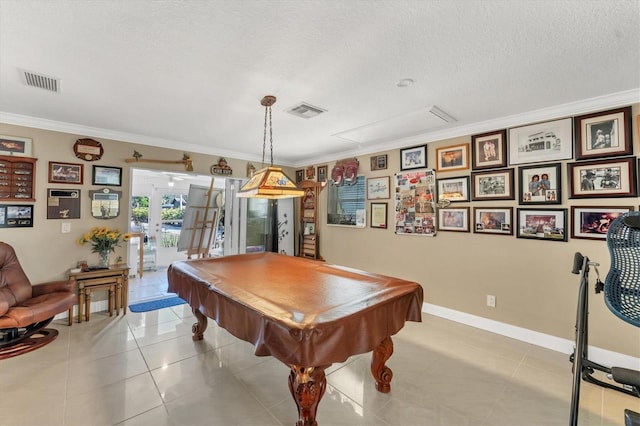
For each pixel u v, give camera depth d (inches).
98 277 134.0
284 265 116.4
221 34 66.0
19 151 124.0
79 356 100.0
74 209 137.1
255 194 104.8
